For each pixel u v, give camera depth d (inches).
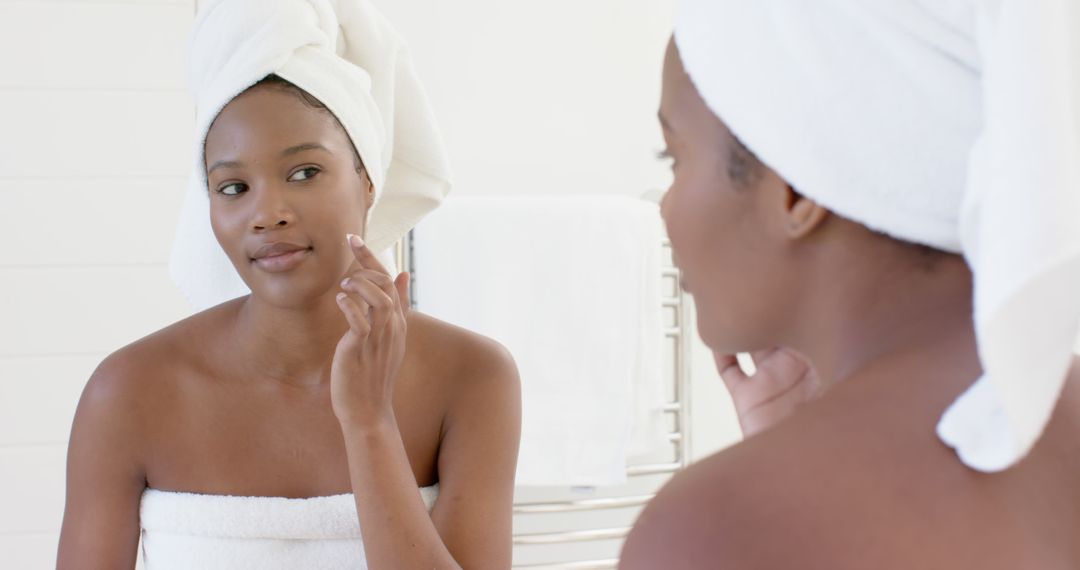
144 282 66.0
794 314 16.2
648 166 74.6
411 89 40.3
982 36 13.6
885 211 14.5
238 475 35.0
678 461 74.7
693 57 15.9
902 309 15.1
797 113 14.7
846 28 14.5
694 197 16.4
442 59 70.8
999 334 12.8
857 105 14.4
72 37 64.2
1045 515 14.3
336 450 35.0
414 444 36.5
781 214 15.5
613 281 67.9
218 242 35.4
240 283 39.9
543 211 67.6
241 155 32.1
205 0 34.5
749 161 15.6
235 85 32.3
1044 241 12.5
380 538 31.9
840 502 13.0
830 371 16.0
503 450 36.5
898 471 13.4
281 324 34.6
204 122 33.0
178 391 35.6
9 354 64.7
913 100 14.2
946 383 14.4
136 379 35.6
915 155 14.2
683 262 17.1
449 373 37.0
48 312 65.0
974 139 14.0
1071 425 15.9
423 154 41.1
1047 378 13.4
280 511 34.0
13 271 64.5
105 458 35.3
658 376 69.8
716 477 13.7
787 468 13.5
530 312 67.6
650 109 74.3
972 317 14.8
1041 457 15.1
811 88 14.6
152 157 65.5
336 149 33.2
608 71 73.6
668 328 74.4
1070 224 12.5
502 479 36.2
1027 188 12.6
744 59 15.2
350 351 31.7
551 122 72.8
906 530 12.9
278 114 32.3
